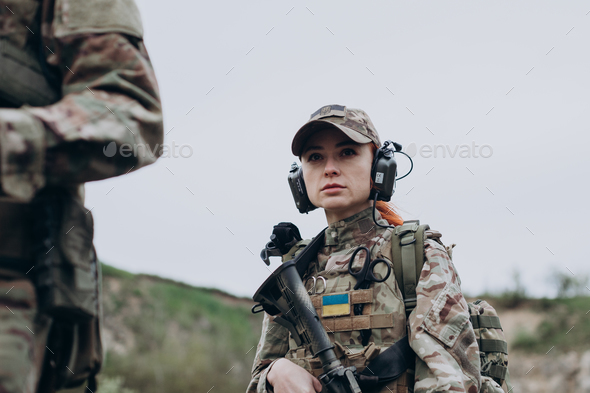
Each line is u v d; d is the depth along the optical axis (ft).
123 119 3.65
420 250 6.72
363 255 7.10
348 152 7.25
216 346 47.91
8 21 3.83
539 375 42.98
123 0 4.05
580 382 41.32
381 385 6.27
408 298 6.61
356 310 6.77
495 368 9.84
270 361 7.52
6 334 3.37
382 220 7.48
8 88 3.77
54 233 3.75
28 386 3.48
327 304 6.89
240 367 46.68
